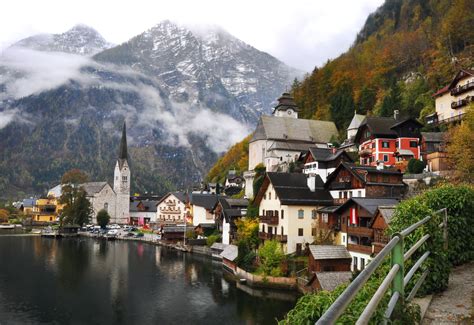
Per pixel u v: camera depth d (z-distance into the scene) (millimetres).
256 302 52781
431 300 11344
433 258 11977
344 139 124938
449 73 111250
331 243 60625
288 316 10891
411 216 12773
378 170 63219
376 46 168750
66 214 154875
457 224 15406
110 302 55375
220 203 104438
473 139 53812
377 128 86375
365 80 150125
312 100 169750
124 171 198500
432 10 166125
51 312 51250
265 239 71750
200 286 63094
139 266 80688
